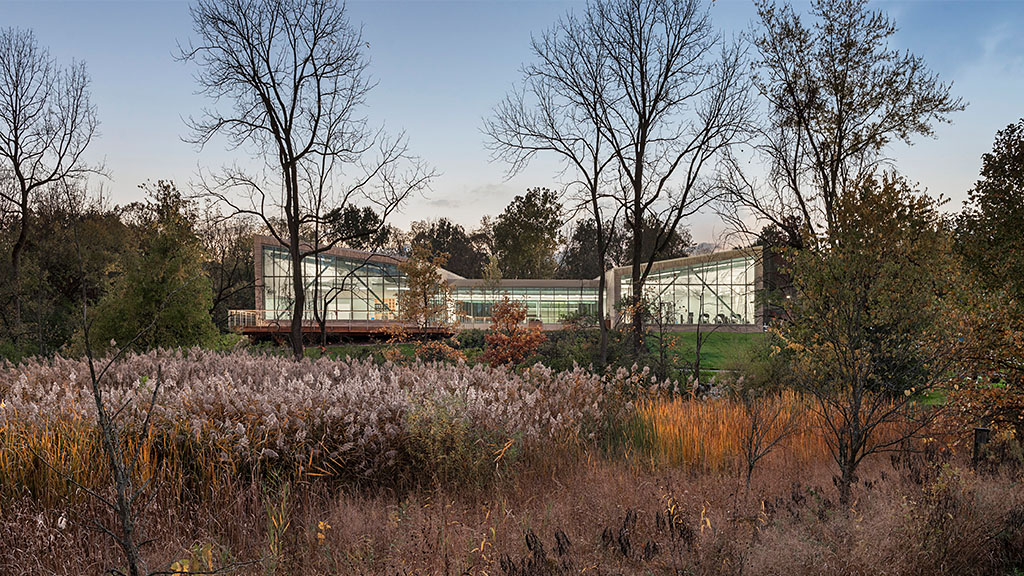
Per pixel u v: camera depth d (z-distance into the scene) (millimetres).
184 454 6098
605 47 22234
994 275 7453
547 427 7742
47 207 27438
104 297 18469
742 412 8969
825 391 7160
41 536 4449
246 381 9148
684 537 4367
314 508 5395
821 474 6781
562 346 20562
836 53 20188
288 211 21281
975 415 7141
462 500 5938
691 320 36344
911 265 6219
